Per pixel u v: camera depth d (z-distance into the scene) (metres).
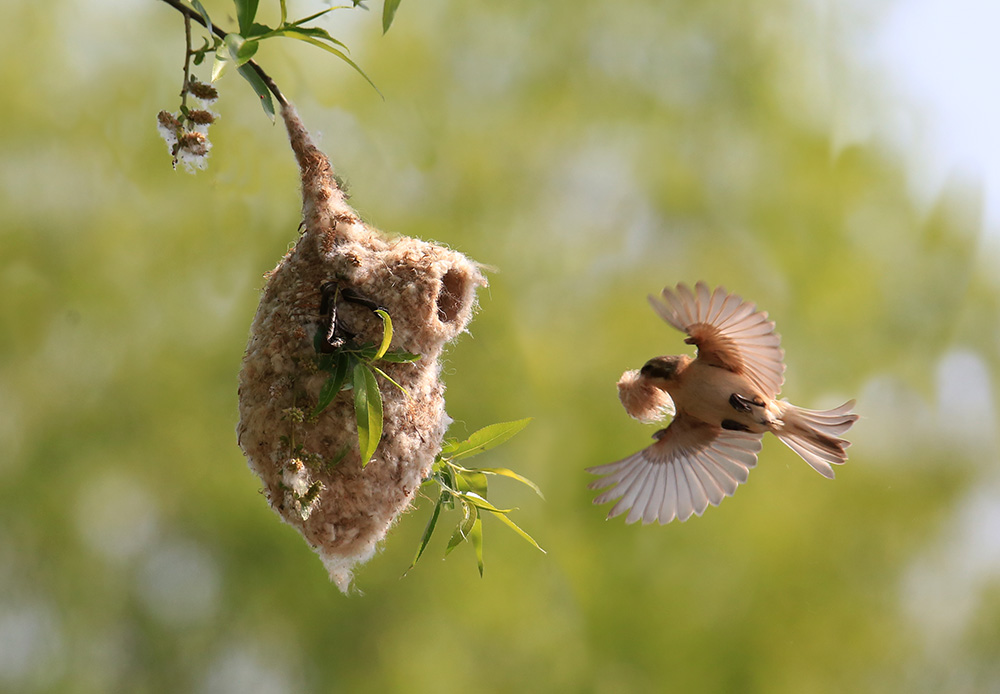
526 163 16.22
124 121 14.71
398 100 15.34
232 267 14.64
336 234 5.78
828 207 16.42
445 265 5.85
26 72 14.84
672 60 16.78
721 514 15.55
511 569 15.21
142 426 14.68
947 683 15.89
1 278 14.48
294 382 5.52
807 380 16.02
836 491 15.76
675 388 6.94
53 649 14.92
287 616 14.84
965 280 16.45
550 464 15.47
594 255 16.28
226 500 14.62
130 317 14.78
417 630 15.03
